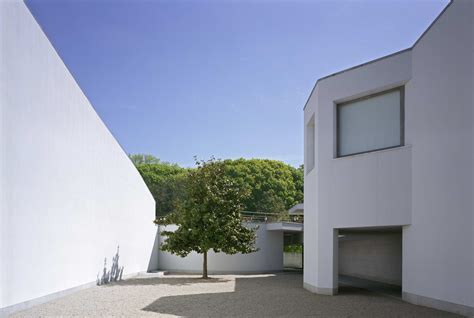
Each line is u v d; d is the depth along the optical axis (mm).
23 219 8828
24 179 8891
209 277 19016
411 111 10484
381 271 17078
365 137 11820
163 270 22812
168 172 47250
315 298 11219
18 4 8570
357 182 11562
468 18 8562
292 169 45031
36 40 9414
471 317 8164
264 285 15031
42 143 9773
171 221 19297
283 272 23297
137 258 19406
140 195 19984
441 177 9281
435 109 9562
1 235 7934
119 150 16641
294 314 8711
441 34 9422
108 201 15250
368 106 11859
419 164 10023
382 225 10867
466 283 8422
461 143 8695
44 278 9914
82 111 12492
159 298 11148
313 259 12734
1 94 7938
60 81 10812
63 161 11070
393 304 9992
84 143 12703
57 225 10703
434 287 9344
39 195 9617
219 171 19594
